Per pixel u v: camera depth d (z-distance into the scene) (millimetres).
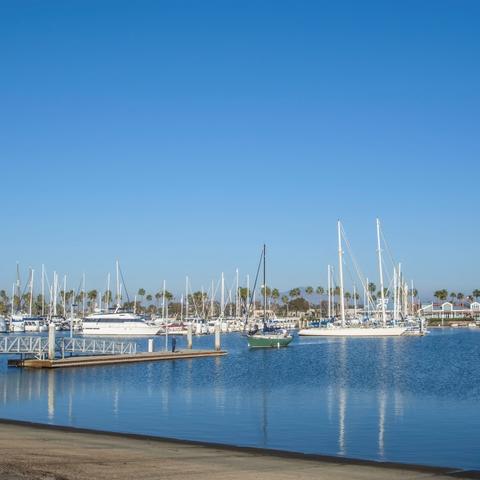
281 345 109750
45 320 155875
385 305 146000
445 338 144500
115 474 18891
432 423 33562
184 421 34156
